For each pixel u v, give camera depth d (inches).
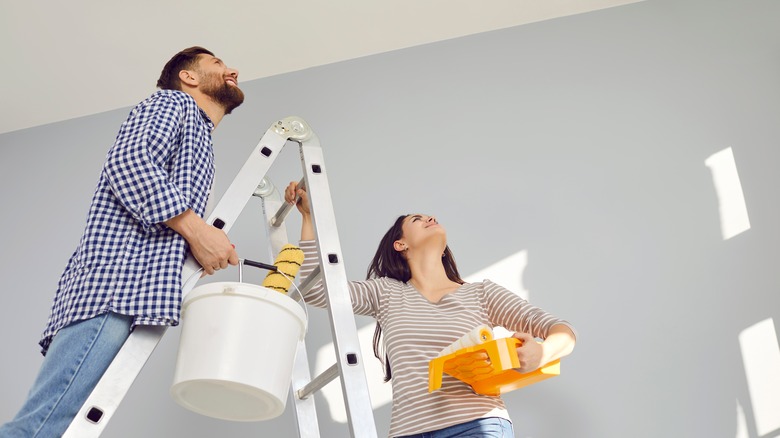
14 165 101.3
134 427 80.4
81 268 46.8
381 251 78.3
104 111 103.0
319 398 79.6
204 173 52.5
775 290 81.2
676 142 90.7
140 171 47.1
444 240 75.4
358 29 96.0
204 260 48.4
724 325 80.1
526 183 90.0
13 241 95.7
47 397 43.5
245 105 98.4
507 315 67.3
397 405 61.2
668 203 87.2
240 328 46.0
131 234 47.9
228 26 92.3
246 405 48.6
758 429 75.2
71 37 90.4
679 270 83.4
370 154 93.6
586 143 91.9
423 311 66.9
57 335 45.8
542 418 77.4
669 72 95.3
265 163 57.4
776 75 93.2
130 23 89.7
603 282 83.5
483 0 94.7
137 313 45.1
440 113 95.7
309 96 98.5
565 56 97.9
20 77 95.3
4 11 86.1
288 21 92.9
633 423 76.4
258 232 89.6
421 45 100.6
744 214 85.6
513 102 95.5
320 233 56.2
